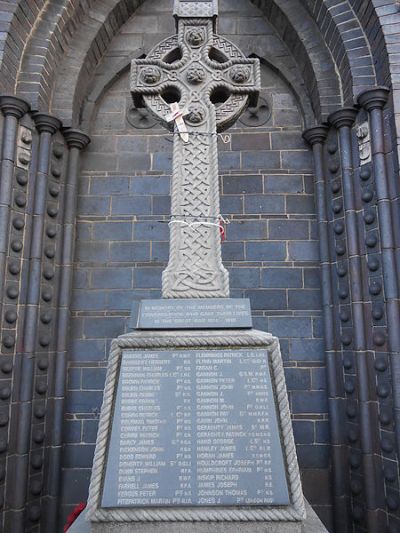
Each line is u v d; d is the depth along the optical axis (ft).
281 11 16.93
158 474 7.57
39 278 14.24
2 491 12.58
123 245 16.21
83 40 16.63
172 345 8.50
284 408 8.08
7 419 12.97
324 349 15.03
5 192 13.42
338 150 15.52
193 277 9.46
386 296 12.89
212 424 7.94
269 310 15.58
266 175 16.66
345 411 14.19
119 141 17.17
